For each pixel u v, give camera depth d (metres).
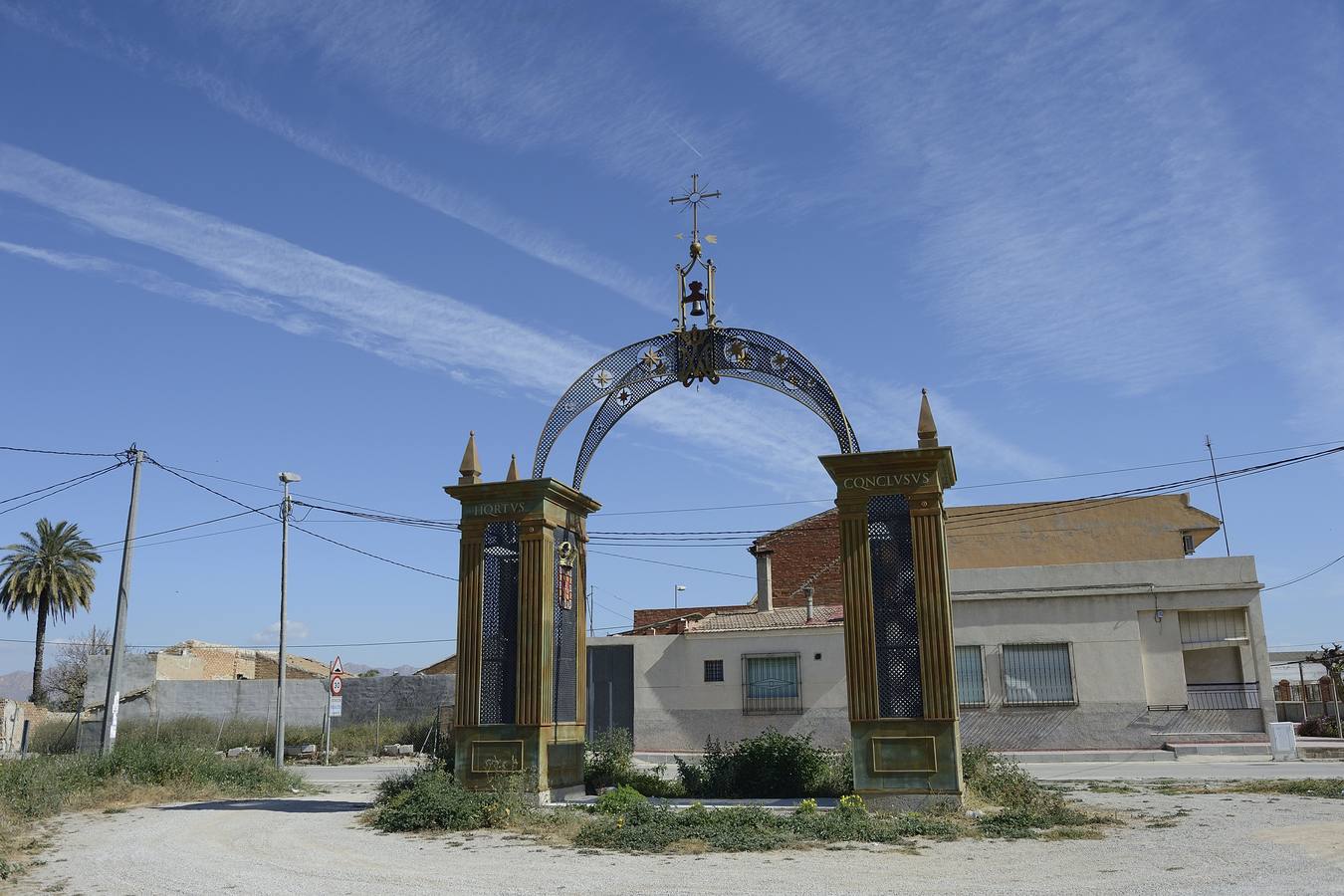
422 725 39.94
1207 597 31.34
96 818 15.95
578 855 11.57
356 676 45.00
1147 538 38.09
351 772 29.78
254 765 21.56
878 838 12.12
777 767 17.73
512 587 16.75
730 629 35.41
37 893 9.98
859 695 14.89
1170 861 10.44
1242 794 16.97
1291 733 27.78
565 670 17.28
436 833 13.47
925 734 14.55
